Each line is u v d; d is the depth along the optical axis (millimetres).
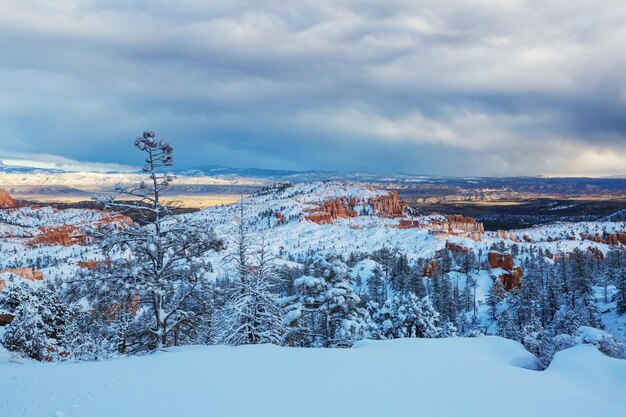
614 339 19469
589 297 90188
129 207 21172
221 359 13656
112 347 22219
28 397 9672
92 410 8812
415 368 12844
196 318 22516
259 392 10078
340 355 14477
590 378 13516
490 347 17047
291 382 10969
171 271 21984
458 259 176375
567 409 10016
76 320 30469
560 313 87375
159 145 21641
